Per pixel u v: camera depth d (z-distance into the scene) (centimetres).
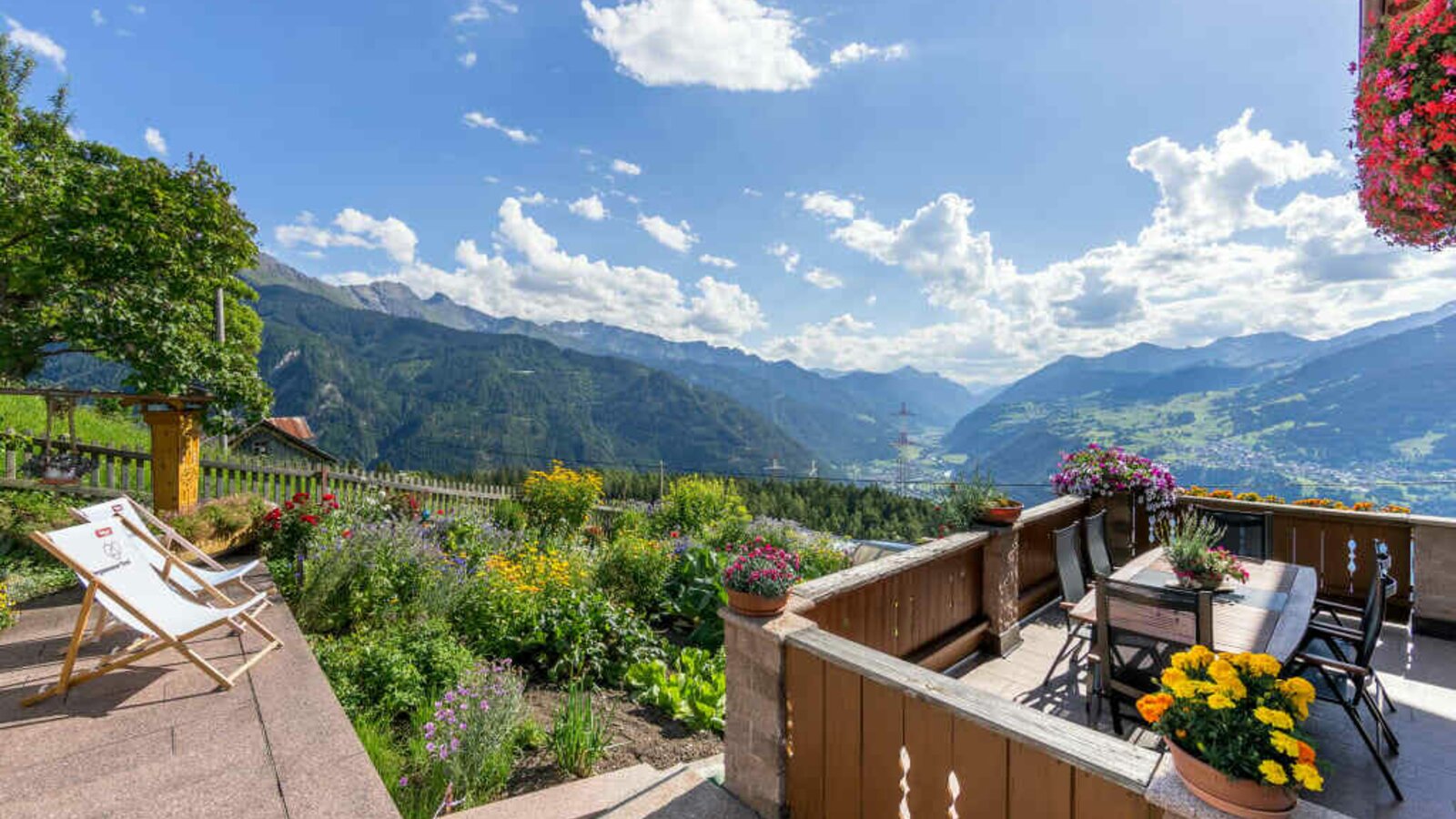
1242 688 140
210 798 257
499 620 510
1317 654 429
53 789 259
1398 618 508
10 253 770
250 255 855
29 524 609
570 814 277
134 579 373
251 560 623
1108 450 612
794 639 248
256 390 730
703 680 455
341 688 379
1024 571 535
